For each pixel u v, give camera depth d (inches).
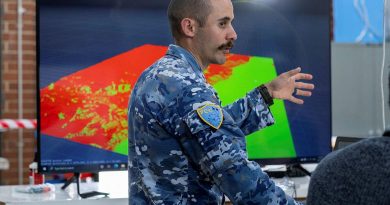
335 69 212.1
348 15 239.3
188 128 62.6
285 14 117.8
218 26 69.6
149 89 65.6
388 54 114.8
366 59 213.6
